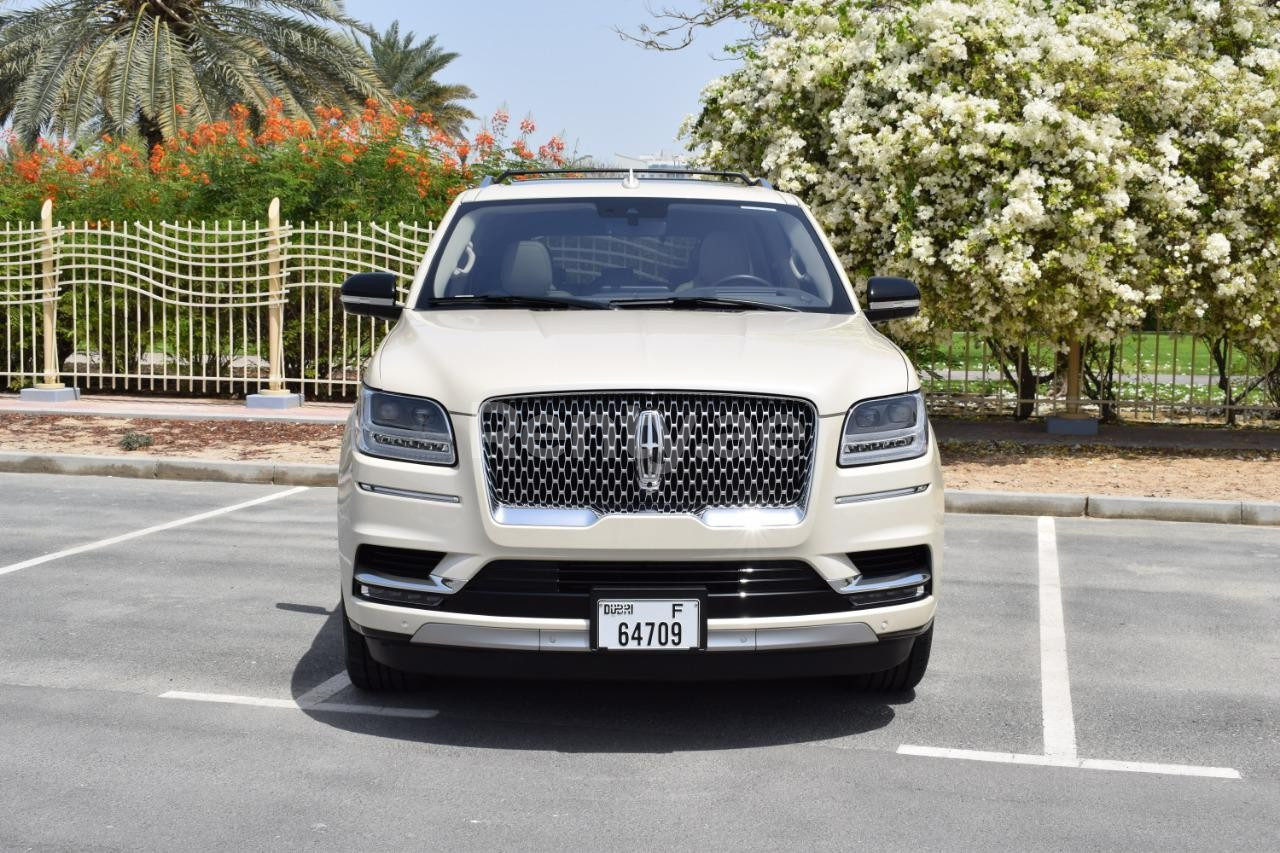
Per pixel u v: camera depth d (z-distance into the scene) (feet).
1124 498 33.14
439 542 14.94
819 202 42.29
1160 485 35.63
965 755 15.65
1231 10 43.29
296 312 55.42
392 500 15.23
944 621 22.21
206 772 14.78
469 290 19.04
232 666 18.95
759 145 44.19
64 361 58.39
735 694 17.87
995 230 37.55
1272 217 39.99
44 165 62.39
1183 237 40.09
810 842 13.03
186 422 47.34
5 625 21.12
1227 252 38.91
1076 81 39.70
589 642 14.76
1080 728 16.71
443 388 15.24
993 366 54.95
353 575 15.62
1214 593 24.48
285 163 56.70
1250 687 18.57
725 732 16.33
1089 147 38.50
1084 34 40.52
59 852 12.58
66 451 40.11
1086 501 33.32
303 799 14.01
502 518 14.76
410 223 55.16
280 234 51.21
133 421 47.29
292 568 25.64
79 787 14.28
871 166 40.57
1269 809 14.06
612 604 14.70
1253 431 46.98
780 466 15.01
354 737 15.99
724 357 15.51
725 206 20.75
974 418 50.26
